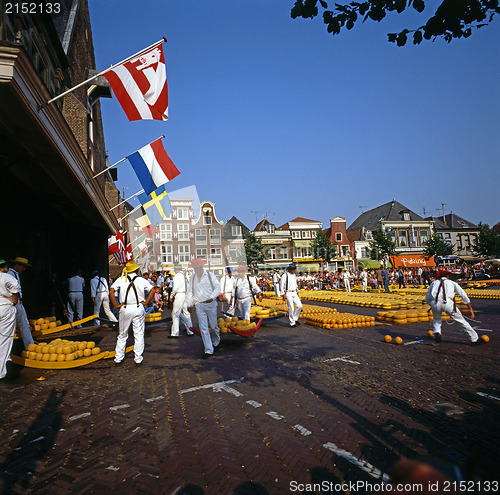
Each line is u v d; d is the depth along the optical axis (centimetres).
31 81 505
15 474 285
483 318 1059
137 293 637
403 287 2680
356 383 499
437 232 6012
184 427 370
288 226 5959
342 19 311
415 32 304
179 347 794
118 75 668
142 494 260
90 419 392
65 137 705
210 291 689
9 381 534
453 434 339
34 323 761
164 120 700
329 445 325
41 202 1047
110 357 676
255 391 477
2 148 667
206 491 262
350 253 5844
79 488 267
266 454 313
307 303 1902
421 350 682
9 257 887
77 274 1084
